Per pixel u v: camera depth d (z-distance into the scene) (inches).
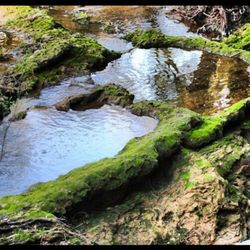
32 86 688.4
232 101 633.6
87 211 427.5
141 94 666.2
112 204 438.6
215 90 670.5
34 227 391.5
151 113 588.4
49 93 679.1
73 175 453.1
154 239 410.6
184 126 518.6
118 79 721.0
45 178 480.1
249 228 436.1
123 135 551.2
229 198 444.1
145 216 429.4
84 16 1024.9
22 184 471.8
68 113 614.5
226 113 549.6
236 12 936.3
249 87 676.1
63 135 559.8
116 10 1086.4
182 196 444.8
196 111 609.3
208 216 429.1
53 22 916.0
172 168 475.5
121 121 586.6
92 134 558.6
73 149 528.7
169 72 740.7
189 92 666.2
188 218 429.4
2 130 574.6
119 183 439.8
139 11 1077.8
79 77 728.3
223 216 434.6
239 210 438.6
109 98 639.8
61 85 701.9
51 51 749.3
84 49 775.7
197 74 728.3
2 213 406.6
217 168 484.1
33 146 537.6
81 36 833.5
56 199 418.6
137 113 597.9
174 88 682.8
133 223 422.6
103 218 423.5
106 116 601.9
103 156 510.9
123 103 625.9
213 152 501.0
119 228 417.1
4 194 455.8
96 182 433.4
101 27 973.2
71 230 396.5
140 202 441.4
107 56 790.5
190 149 502.9
